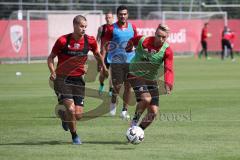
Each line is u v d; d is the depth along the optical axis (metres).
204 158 32.25
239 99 61.84
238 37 158.62
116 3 146.00
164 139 38.53
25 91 71.12
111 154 33.47
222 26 154.75
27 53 125.00
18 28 123.88
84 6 142.50
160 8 150.88
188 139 38.50
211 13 152.88
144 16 148.25
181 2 156.25
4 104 58.38
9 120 47.72
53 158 32.38
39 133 41.41
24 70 106.38
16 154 33.56
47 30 126.94
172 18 145.75
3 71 104.12
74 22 35.78
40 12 125.75
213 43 154.88
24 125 45.16
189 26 149.25
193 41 150.75
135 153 33.78
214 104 57.56
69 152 34.09
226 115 49.81
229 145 36.25
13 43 123.69
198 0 160.62
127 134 35.94
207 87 75.50
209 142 37.31
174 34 145.62
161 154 33.44
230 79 87.62
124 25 48.88
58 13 127.81
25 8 134.38
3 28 122.19
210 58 145.25
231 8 160.38
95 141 38.03
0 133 41.50
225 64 123.69
